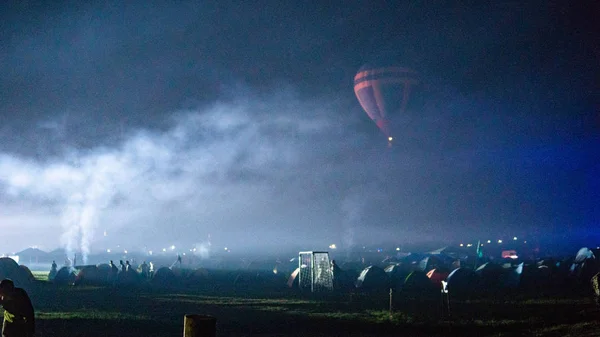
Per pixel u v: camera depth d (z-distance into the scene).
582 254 53.56
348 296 36.56
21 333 11.23
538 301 31.06
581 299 31.53
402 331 21.56
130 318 23.11
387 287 42.50
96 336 19.27
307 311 27.38
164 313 26.14
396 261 75.50
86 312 25.91
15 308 11.21
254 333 21.22
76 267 51.03
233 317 24.94
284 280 52.62
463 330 21.38
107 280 49.25
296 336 20.50
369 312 26.70
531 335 19.06
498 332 20.59
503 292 38.66
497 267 44.47
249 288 44.94
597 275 24.09
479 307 28.58
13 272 43.31
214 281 51.50
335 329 22.08
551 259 58.53
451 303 30.92
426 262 61.09
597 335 17.06
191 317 6.91
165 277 50.28
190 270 53.12
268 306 29.92
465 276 42.94
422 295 37.12
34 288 42.94
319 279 42.06
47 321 21.84
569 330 19.03
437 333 21.11
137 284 48.34
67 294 37.78
